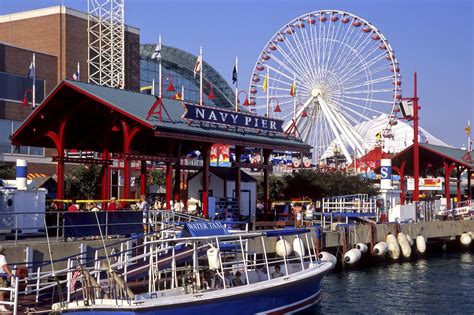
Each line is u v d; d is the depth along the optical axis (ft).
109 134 149.59
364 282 136.87
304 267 105.81
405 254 171.22
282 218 167.63
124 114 129.70
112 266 82.99
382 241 166.91
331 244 149.18
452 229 199.41
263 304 85.87
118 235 107.76
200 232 84.79
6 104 242.99
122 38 313.53
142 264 94.99
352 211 181.16
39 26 295.48
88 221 101.60
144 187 143.33
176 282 85.25
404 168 255.29
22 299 83.71
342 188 222.69
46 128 145.69
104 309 72.84
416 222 187.42
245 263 88.89
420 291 127.03
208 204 144.66
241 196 166.30
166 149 167.53
